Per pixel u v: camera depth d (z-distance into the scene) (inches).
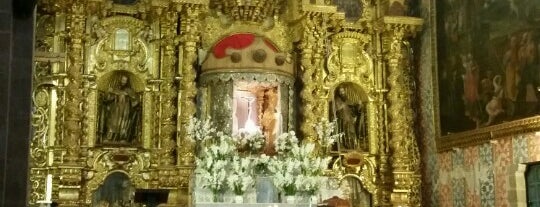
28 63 400.5
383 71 857.5
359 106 855.7
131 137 780.0
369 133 844.6
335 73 845.2
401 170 816.3
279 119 762.2
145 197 635.5
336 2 871.1
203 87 775.1
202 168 681.6
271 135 753.6
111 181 768.9
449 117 784.3
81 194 747.4
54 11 761.6
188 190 745.0
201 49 804.6
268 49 769.6
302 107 805.9
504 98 679.7
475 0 735.1
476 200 731.4
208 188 677.9
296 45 834.2
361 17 869.8
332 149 831.7
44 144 745.6
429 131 830.5
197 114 775.7
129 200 764.0
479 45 724.7
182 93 768.3
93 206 754.8
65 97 751.1
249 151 739.4
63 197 727.1
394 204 810.2
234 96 751.7
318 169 701.9
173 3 768.9
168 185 753.0
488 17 710.5
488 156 711.7
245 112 749.9
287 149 719.7
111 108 780.0
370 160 837.2
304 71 810.2
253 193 699.4
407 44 871.1
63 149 737.6
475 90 730.2
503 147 687.1
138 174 771.4
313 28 818.2
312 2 814.5
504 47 681.0
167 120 767.7
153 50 798.5
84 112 757.3
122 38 791.1
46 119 749.9
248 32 822.5
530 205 663.1
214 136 747.4
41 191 733.3
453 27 780.0
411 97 861.2
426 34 848.9
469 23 746.2
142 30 798.5
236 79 753.6
